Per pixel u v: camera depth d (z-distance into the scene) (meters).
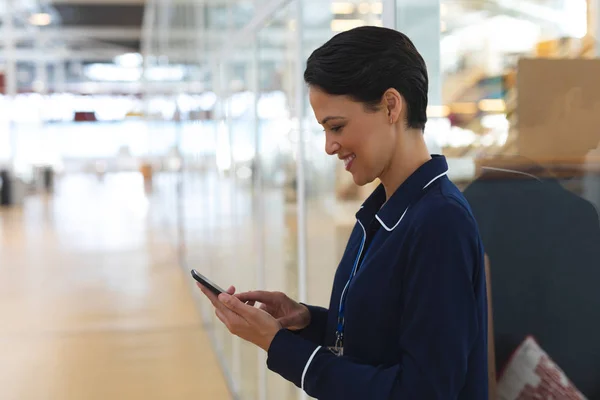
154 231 12.80
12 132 20.78
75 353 5.19
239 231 4.02
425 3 1.46
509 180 1.33
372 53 1.07
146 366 4.90
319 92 1.11
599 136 1.22
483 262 1.07
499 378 1.36
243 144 3.82
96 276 8.34
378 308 1.08
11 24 20.64
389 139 1.10
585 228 1.24
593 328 1.24
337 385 1.07
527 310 1.32
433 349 1.00
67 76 29.78
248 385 3.61
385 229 1.11
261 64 3.22
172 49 9.62
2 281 8.02
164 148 12.71
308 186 2.36
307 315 1.42
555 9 1.24
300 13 2.37
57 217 15.49
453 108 1.42
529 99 1.29
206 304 5.90
